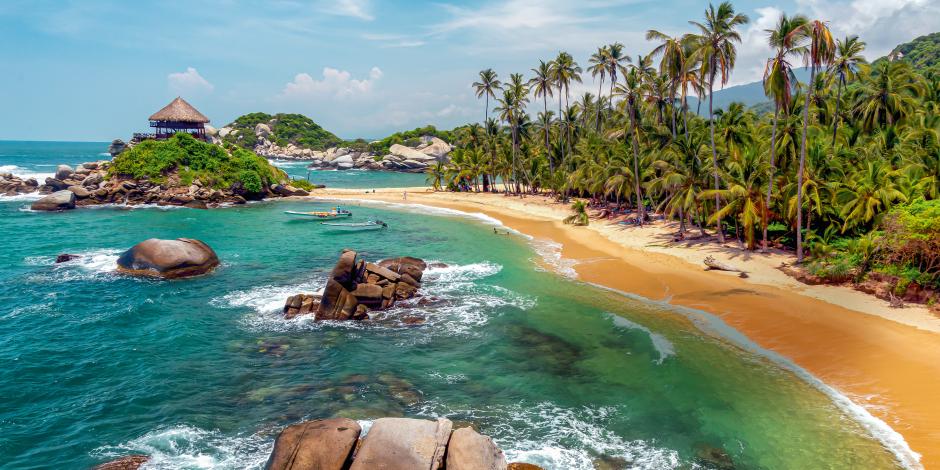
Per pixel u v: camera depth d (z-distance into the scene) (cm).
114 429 1753
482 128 10456
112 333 2586
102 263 3881
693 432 1748
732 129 4341
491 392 2050
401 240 5197
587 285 3541
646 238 4966
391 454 1374
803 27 3328
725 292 3244
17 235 4934
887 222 3111
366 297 3009
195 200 7688
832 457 1590
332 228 5894
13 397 1936
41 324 2669
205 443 1683
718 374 2161
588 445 1683
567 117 8444
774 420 1808
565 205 7500
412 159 16388
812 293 3106
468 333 2680
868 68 4788
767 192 4050
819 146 4056
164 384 2073
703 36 3994
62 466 1548
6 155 19775
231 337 2589
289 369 2244
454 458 1374
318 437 1433
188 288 3372
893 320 2595
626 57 7275
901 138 4838
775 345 2430
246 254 4412
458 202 8612
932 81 6153
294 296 2973
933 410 1794
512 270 3947
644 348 2450
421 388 2083
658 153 5312
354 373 2209
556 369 2253
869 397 1923
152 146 8131
